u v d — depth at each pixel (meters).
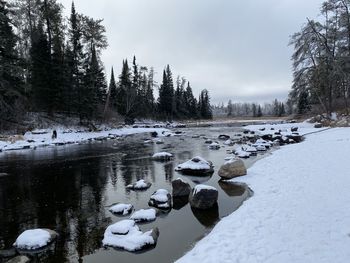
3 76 30.11
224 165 13.88
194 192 10.21
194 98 101.88
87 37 43.34
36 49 37.09
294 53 40.84
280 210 8.23
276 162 15.30
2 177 15.20
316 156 15.59
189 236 7.73
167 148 25.97
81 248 7.24
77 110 41.31
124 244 7.19
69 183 13.82
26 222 9.09
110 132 41.88
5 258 6.81
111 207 10.02
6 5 30.73
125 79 66.00
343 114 36.78
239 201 10.29
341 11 37.12
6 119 32.62
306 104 61.84
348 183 10.06
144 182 12.92
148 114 77.12
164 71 86.94
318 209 7.99
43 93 37.47
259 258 5.73
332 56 37.22
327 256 5.60
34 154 23.23
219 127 59.38
